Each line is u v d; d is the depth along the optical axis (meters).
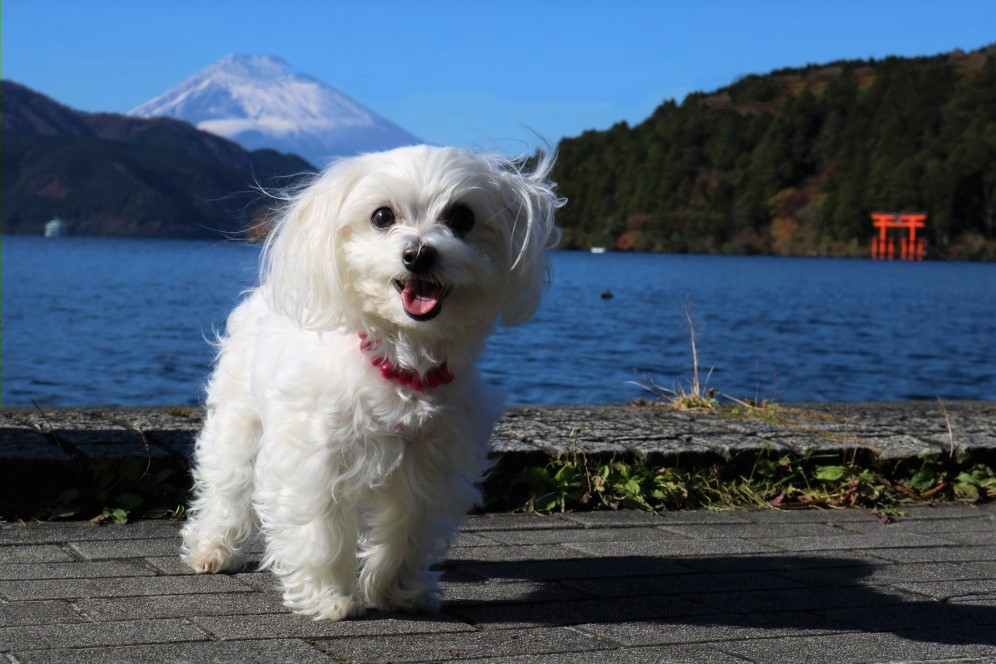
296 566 2.93
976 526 4.37
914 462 5.01
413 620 2.92
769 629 2.88
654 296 32.31
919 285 45.47
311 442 2.86
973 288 43.69
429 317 2.78
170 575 3.28
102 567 3.32
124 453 4.10
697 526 4.22
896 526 4.34
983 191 81.31
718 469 4.79
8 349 14.55
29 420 4.80
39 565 3.31
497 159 3.17
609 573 3.47
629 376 12.88
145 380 11.70
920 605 3.17
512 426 5.14
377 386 2.85
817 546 3.93
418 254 2.76
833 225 81.06
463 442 2.97
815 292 38.19
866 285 44.56
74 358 13.64
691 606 3.11
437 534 3.04
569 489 4.46
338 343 2.93
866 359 16.62
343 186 2.98
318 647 2.62
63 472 3.99
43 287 29.84
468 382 3.04
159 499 4.05
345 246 2.96
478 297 2.94
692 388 6.73
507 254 3.08
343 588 2.96
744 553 3.79
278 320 3.27
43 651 2.47
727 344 18.17
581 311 25.16
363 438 2.86
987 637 2.84
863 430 5.45
